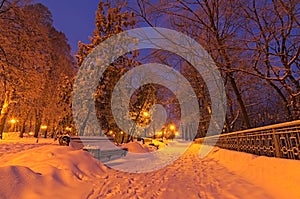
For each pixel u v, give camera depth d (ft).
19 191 12.43
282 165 15.83
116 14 59.06
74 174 18.60
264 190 13.83
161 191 15.81
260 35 27.22
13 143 55.21
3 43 51.72
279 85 39.40
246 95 57.98
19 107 82.12
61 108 66.33
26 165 18.07
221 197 13.58
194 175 22.66
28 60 56.29
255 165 19.52
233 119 65.82
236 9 33.32
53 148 22.82
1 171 13.08
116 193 15.30
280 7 27.27
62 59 94.89
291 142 16.84
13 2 54.08
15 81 55.01
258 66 35.99
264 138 22.62
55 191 13.92
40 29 61.93
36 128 100.07
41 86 61.72
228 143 42.63
